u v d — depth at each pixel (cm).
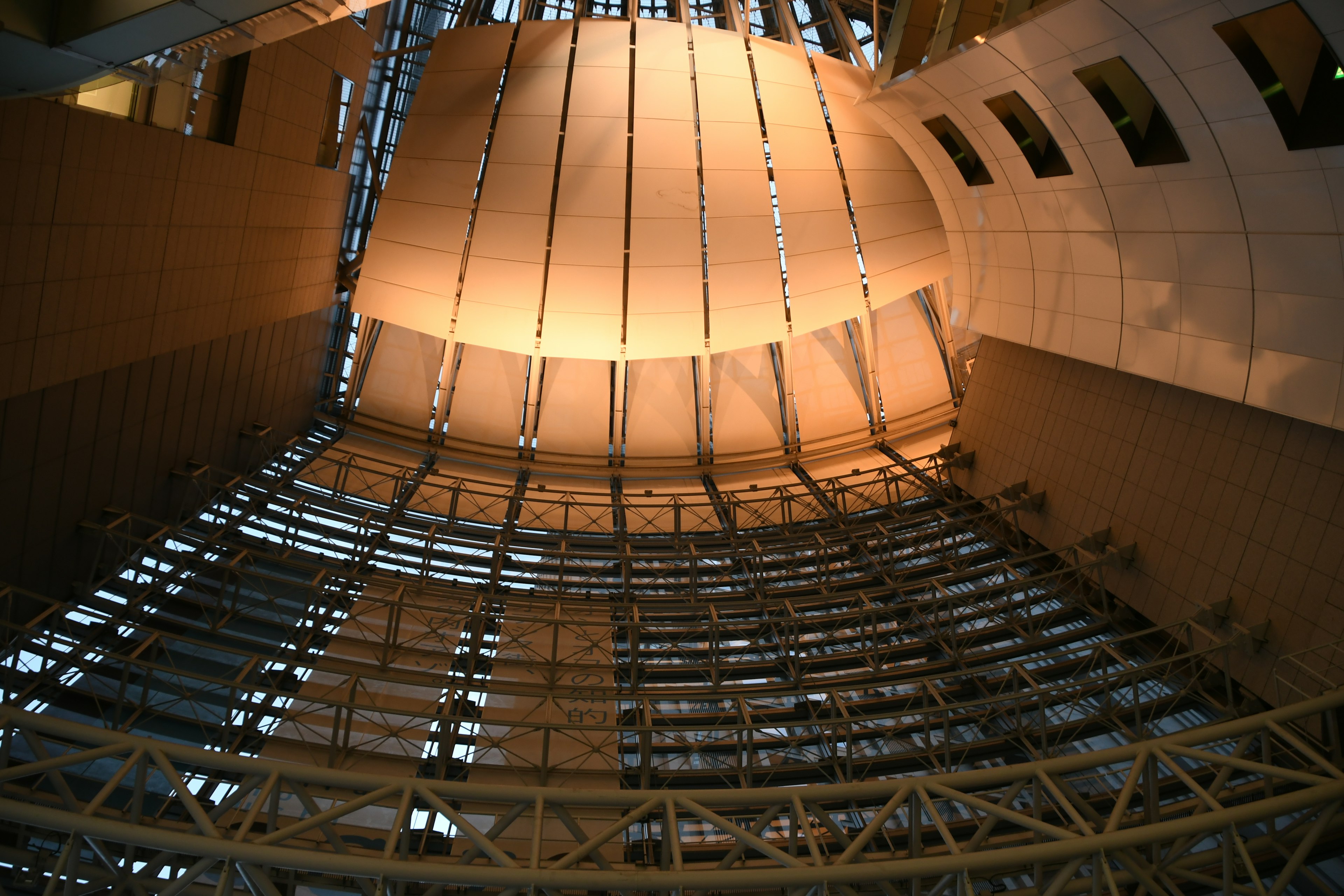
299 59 2181
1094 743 1733
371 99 2812
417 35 2936
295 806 1561
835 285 3059
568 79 2814
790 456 3253
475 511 2900
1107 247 1998
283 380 2808
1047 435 2520
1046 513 2420
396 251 2966
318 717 1791
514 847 1589
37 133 1416
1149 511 2067
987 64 1823
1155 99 1580
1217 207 1648
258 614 2042
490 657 2084
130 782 1526
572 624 1931
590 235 2927
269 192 2269
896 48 2164
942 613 2275
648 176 2878
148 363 1995
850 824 1644
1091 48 1589
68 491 1795
